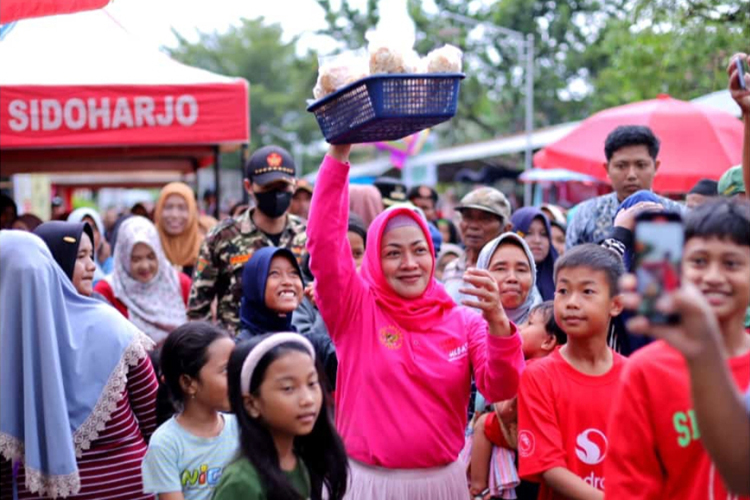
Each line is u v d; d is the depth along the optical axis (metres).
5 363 3.57
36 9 4.05
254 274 4.95
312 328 5.23
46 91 7.13
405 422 3.73
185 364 3.70
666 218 1.91
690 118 8.40
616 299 3.64
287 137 68.06
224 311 6.19
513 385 3.62
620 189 5.99
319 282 3.83
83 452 3.74
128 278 6.41
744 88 3.68
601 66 29.47
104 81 7.30
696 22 8.68
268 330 4.99
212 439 3.74
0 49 7.50
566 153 8.90
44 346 3.58
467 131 44.91
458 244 10.33
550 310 4.42
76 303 3.81
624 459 2.65
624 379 2.70
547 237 6.29
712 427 2.02
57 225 4.48
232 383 3.18
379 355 3.79
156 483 3.63
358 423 3.80
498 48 31.58
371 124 3.35
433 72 3.32
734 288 2.38
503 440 4.34
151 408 3.97
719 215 2.39
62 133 7.17
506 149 23.91
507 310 4.86
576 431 3.60
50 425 3.55
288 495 3.04
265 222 6.25
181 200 8.52
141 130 7.32
